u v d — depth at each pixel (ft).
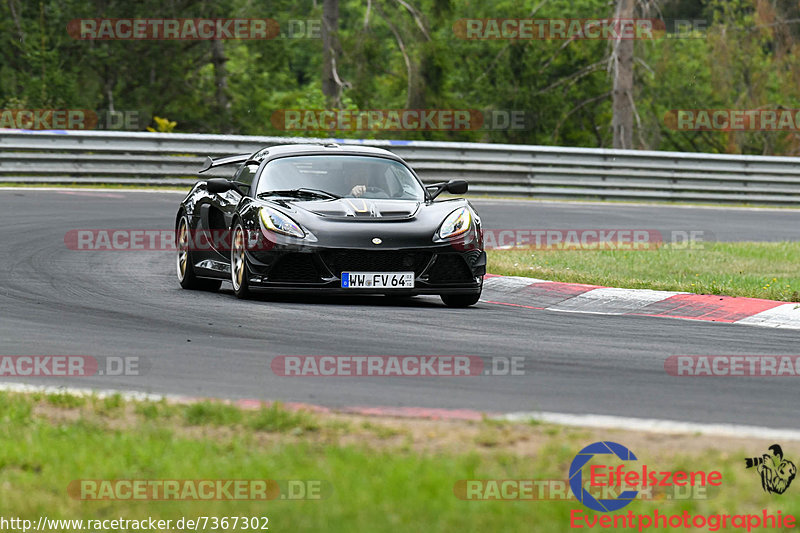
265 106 489.67
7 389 70.03
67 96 409.90
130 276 135.13
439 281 112.06
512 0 547.49
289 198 117.08
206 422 60.64
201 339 90.53
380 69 426.92
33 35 422.00
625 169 293.02
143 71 438.40
